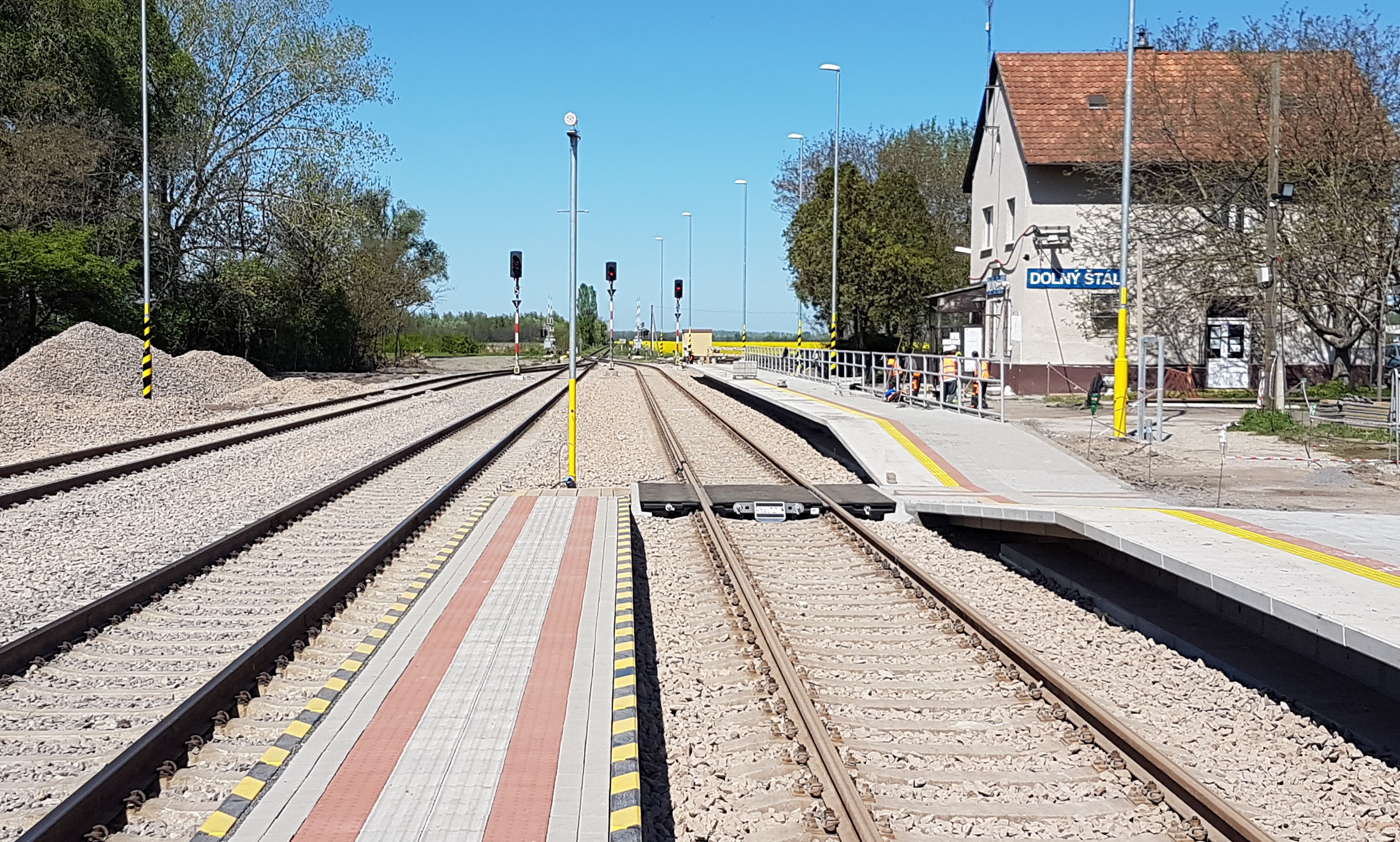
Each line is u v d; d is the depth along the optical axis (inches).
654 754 262.2
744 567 433.4
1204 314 1343.5
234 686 283.1
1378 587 340.5
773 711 287.3
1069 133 1387.8
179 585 398.0
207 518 541.3
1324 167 1126.4
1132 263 1295.5
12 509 540.1
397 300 2637.8
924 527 570.9
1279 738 282.7
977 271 1685.5
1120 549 431.5
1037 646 357.1
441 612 346.6
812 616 386.9
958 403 1000.9
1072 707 284.5
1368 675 324.5
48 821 195.8
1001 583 449.1
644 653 340.8
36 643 311.7
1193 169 1243.2
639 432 1077.8
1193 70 1338.6
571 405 658.2
